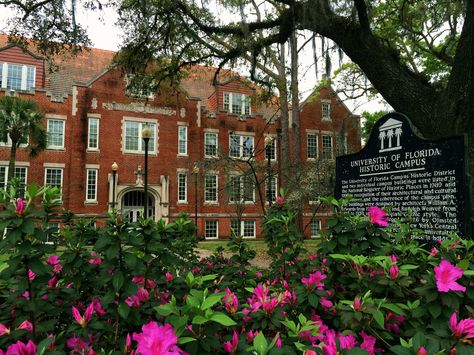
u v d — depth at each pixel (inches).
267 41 535.5
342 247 110.7
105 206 978.1
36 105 791.1
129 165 1021.2
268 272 179.0
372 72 394.9
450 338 65.4
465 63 309.7
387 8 677.9
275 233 154.7
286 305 98.0
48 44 515.8
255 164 783.7
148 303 95.2
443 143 211.9
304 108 1213.7
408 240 133.5
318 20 410.9
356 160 268.8
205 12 518.9
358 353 58.8
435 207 211.8
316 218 1110.4
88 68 1151.6
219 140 1127.0
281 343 71.8
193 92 1286.9
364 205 257.9
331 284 109.5
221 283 140.6
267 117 1232.8
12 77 958.4
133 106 1037.2
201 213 1075.3
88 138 986.1
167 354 51.6
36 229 82.4
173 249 149.9
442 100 333.4
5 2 470.3
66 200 947.3
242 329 84.8
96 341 89.4
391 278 90.1
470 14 306.3
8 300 89.8
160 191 1039.0
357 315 77.0
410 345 63.6
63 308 105.0
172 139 1073.5
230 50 607.5
